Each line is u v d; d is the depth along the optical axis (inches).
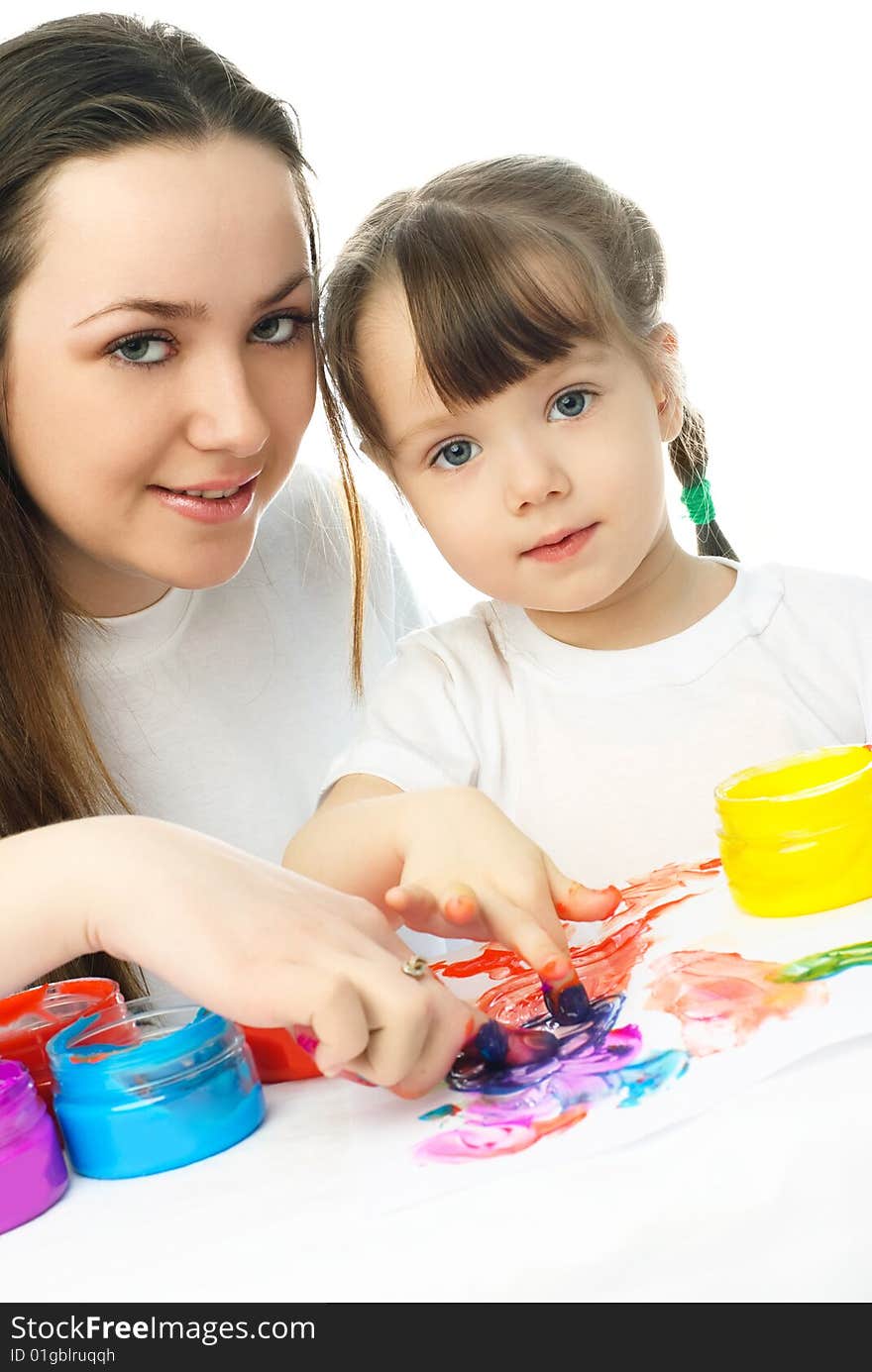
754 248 101.0
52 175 33.2
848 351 101.3
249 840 46.4
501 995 28.0
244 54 93.8
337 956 23.5
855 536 102.7
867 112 98.2
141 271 33.0
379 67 94.4
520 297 36.3
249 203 34.1
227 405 34.3
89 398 34.3
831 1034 20.8
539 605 39.0
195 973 23.7
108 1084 23.0
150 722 45.1
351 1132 22.9
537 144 97.4
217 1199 21.6
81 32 36.4
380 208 42.2
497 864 28.2
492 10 95.1
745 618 42.4
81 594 42.9
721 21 97.6
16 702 39.9
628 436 37.3
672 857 40.5
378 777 40.8
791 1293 18.4
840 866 26.1
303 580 49.8
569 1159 19.9
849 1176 18.8
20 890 25.9
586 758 41.8
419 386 37.5
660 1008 24.0
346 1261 19.1
